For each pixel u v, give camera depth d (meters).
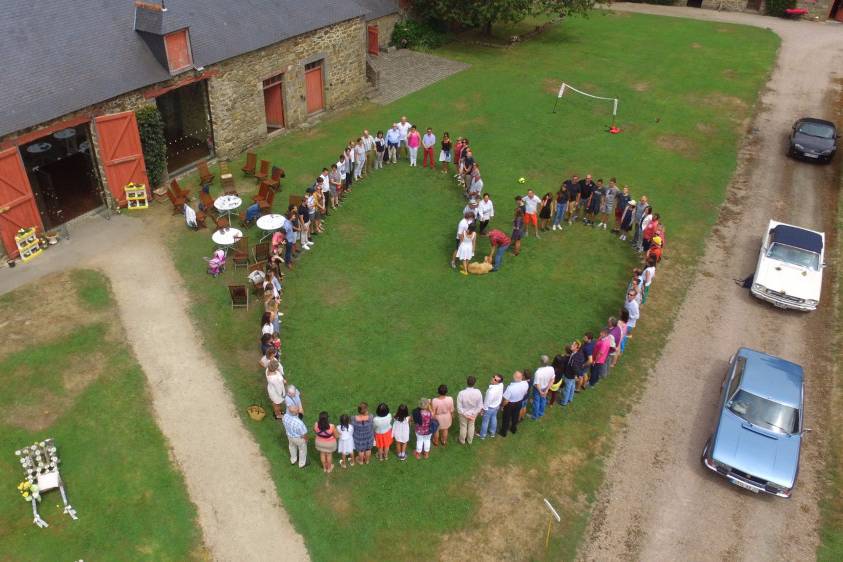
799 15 48.59
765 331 18.42
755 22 47.47
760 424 14.26
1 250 19.17
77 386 15.34
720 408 14.77
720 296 19.73
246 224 21.50
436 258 20.67
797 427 14.19
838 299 19.78
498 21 39.50
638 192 24.97
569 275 20.23
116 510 12.84
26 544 12.17
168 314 17.69
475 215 21.33
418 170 25.92
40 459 13.34
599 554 12.66
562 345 17.42
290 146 27.14
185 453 14.02
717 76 36.41
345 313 18.11
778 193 25.28
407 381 15.99
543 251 21.34
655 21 47.16
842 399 16.31
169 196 21.92
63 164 24.80
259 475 13.66
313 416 14.88
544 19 46.00
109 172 21.45
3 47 19.08
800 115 31.89
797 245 19.78
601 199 22.23
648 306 19.19
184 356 16.38
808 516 13.54
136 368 15.94
